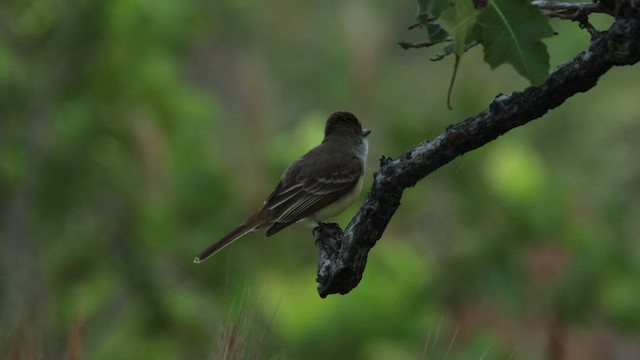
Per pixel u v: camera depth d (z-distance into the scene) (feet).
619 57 15.94
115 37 48.47
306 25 64.75
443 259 43.11
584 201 45.42
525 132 59.16
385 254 42.34
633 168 63.26
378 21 52.42
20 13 49.21
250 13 60.29
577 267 42.42
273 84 61.87
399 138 44.73
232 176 47.09
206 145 49.39
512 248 43.19
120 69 48.65
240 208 46.93
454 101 45.03
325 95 63.62
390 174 18.16
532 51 14.30
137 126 46.47
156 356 45.19
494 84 52.06
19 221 47.91
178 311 45.11
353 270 18.94
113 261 48.24
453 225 44.65
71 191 48.08
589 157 63.82
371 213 18.53
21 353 20.63
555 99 16.69
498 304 41.81
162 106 49.08
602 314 42.42
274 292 41.47
